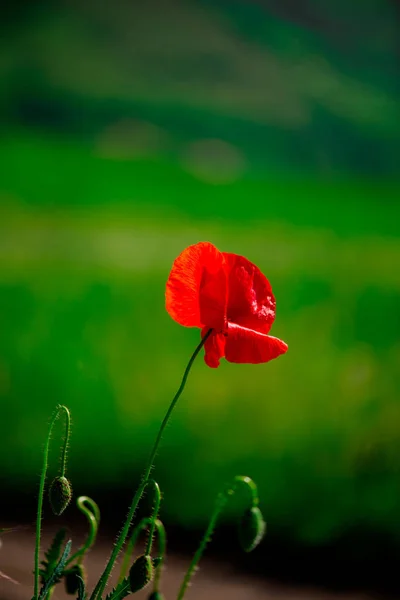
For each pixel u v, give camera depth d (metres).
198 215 9.95
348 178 16.16
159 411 2.42
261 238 7.93
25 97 17.41
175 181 12.43
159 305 4.19
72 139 15.59
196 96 18.39
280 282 5.02
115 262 5.93
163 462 2.08
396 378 2.81
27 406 2.41
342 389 2.69
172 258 6.47
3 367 2.82
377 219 9.66
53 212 9.45
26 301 4.18
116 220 9.11
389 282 5.12
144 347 3.31
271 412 2.43
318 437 2.21
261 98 18.72
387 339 3.62
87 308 4.05
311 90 19.06
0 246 6.58
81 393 2.56
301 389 2.69
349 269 5.65
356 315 4.11
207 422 2.33
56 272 5.25
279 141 17.20
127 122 17.02
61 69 18.38
